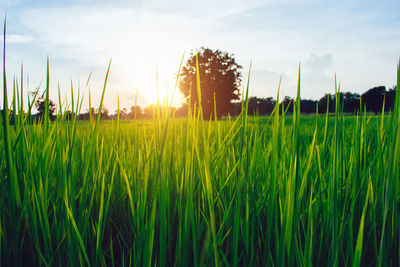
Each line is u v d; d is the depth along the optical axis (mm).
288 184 667
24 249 856
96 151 1022
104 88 806
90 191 994
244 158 1050
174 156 1073
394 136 582
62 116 988
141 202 785
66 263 820
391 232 691
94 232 882
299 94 617
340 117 839
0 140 925
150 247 646
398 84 624
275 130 697
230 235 872
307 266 684
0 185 860
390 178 567
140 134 1596
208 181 671
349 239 725
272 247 860
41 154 882
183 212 717
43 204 797
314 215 883
